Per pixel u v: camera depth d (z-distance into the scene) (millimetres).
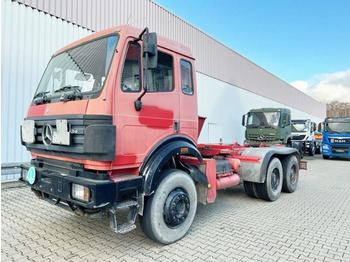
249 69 17375
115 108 2768
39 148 3273
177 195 3361
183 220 3486
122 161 2850
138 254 3057
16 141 6141
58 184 2863
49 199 3275
